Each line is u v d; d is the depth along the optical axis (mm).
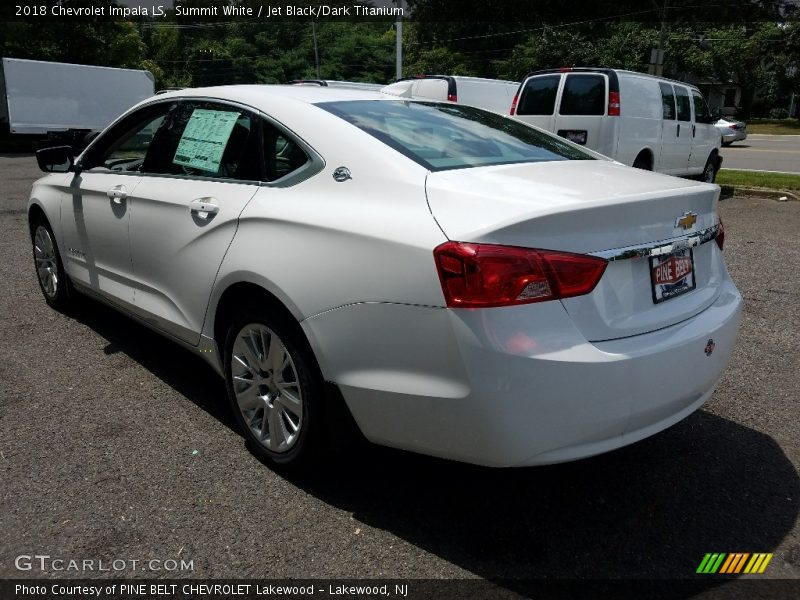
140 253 3609
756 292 5746
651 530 2590
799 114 50000
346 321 2447
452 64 48188
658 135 10445
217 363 3229
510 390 2139
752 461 3107
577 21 46219
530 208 2221
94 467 2967
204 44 60344
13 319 4926
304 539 2510
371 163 2641
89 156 4281
